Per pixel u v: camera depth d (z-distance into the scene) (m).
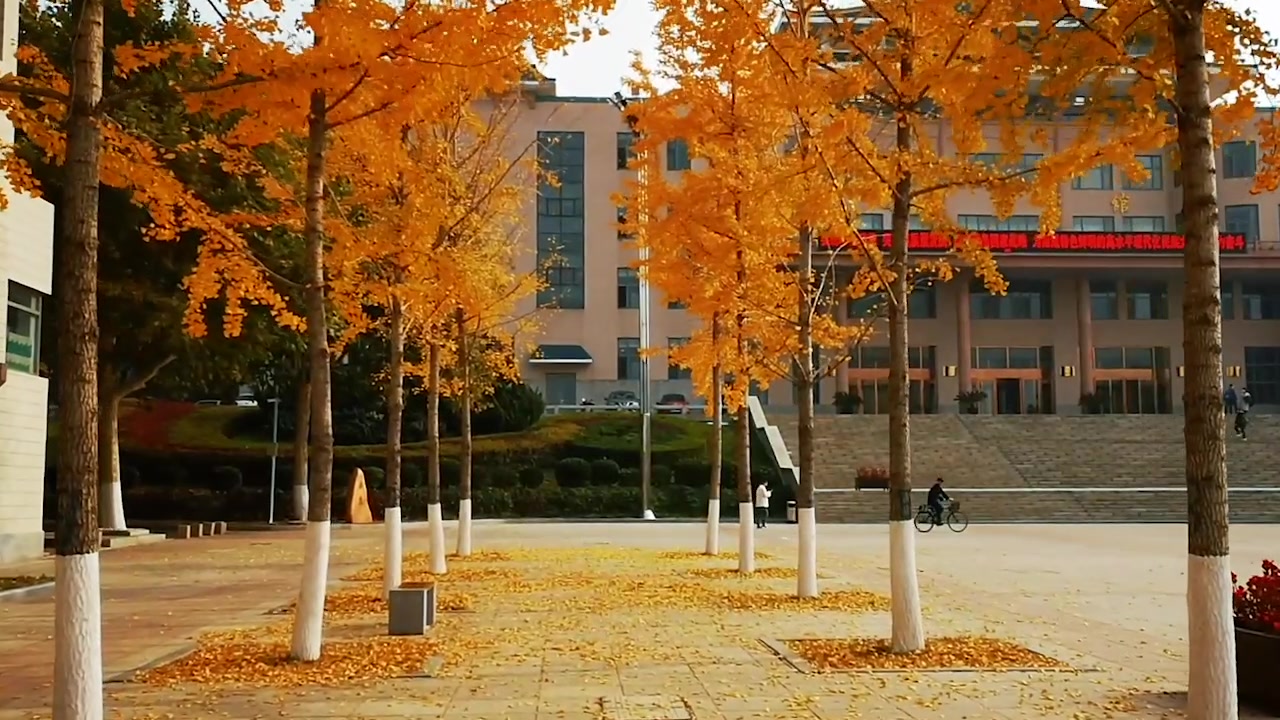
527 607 13.81
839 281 48.88
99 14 7.06
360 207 15.21
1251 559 22.66
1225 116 7.69
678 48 15.20
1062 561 21.75
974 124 9.55
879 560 21.83
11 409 22.69
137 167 8.81
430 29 8.78
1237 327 58.69
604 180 58.84
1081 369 57.72
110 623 13.16
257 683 8.98
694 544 26.50
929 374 58.22
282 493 39.56
